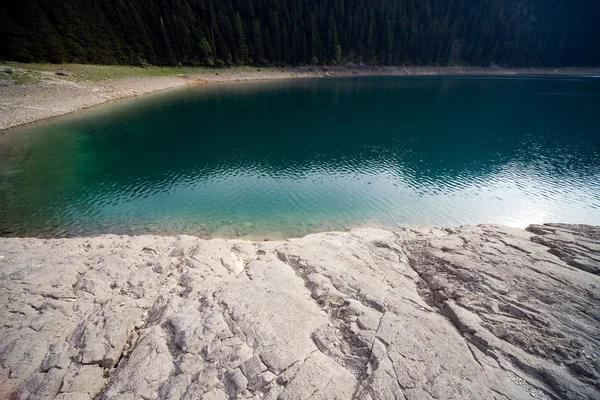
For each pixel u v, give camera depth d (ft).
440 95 245.65
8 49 193.67
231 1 326.65
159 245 51.96
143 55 269.23
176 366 28.07
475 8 431.84
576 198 81.00
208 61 302.25
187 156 112.88
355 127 155.22
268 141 132.57
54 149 113.91
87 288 39.63
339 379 25.95
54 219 68.59
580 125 155.33
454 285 36.40
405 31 401.90
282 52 351.46
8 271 42.86
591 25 415.03
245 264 46.91
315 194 83.15
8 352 30.58
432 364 26.50
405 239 52.01
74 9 227.20
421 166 103.76
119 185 86.94
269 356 28.19
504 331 29.40
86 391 27.22
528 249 43.04
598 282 34.19
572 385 24.29
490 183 89.92
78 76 195.11
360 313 32.76
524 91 263.49
